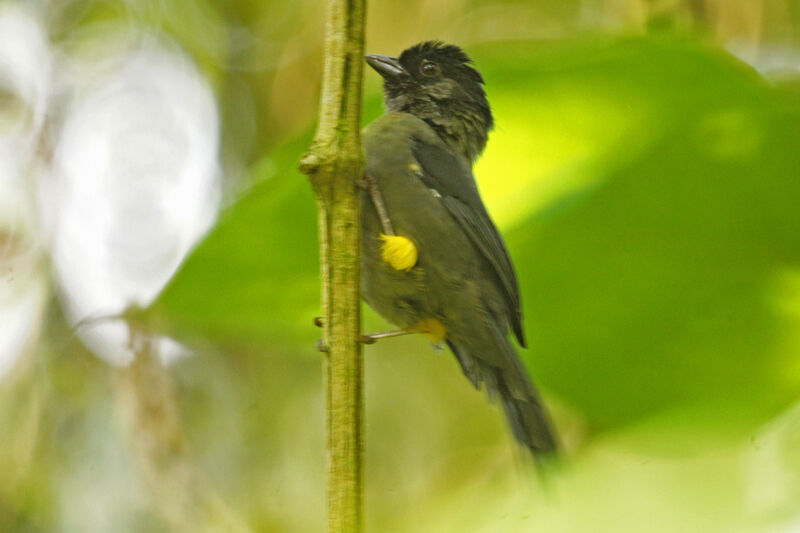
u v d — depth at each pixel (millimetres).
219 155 4074
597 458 2291
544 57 3725
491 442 4062
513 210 3744
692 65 3646
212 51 4098
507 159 3742
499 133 3742
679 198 3607
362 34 3732
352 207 3734
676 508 2107
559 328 3711
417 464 4059
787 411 3072
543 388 3713
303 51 3988
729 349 3566
